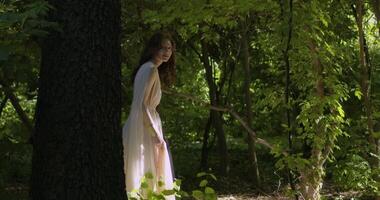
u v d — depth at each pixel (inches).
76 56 152.6
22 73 206.5
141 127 213.3
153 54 220.5
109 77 156.2
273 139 405.1
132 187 209.8
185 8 248.1
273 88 267.9
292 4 197.5
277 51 240.1
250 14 293.9
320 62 245.0
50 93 153.3
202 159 426.0
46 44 155.1
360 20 253.4
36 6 145.8
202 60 407.2
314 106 244.5
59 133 151.9
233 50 410.3
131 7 294.0
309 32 219.0
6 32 143.8
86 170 152.3
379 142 261.6
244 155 472.4
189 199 303.0
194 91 461.1
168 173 218.4
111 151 156.4
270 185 368.2
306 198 222.8
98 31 154.4
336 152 270.2
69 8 153.3
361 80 263.0
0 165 239.5
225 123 503.8
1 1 151.5
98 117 153.9
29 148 245.1
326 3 243.9
